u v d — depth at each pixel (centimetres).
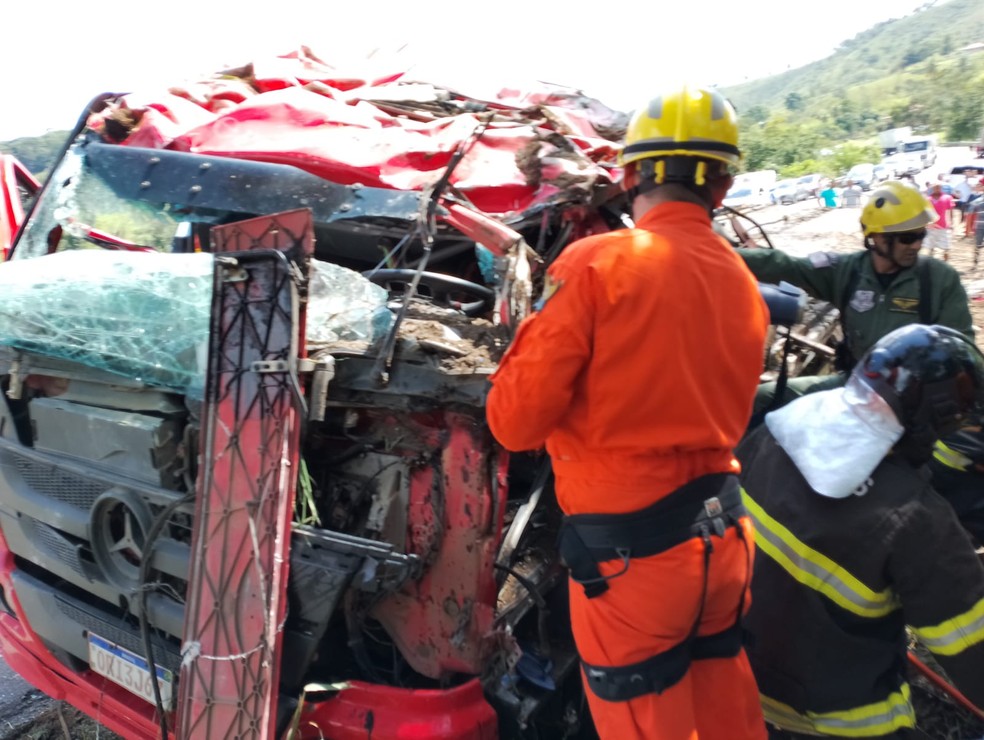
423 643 230
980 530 305
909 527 198
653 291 172
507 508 262
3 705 354
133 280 237
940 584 198
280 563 205
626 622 183
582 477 186
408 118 363
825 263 358
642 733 187
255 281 215
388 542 232
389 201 281
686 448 180
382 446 236
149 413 239
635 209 199
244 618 205
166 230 334
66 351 240
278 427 209
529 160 307
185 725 209
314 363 214
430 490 228
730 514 188
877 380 200
